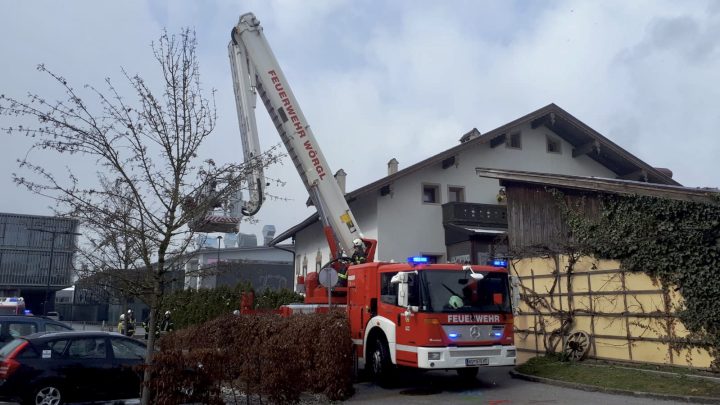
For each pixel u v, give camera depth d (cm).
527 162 2638
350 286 1353
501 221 2416
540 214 1614
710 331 1116
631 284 1296
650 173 2609
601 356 1350
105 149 679
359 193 2247
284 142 1538
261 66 1516
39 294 5234
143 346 1041
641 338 1255
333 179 1521
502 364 1136
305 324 1093
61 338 968
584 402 982
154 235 696
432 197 2489
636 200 1293
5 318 1489
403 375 1367
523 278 1634
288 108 1509
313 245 3055
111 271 698
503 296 1176
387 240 2333
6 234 5009
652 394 996
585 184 1434
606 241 1348
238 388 877
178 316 2730
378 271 1254
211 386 765
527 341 1598
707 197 1138
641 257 1259
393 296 1188
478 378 1316
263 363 873
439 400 1036
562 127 2666
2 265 4941
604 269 1368
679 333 1179
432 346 1088
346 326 1075
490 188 2552
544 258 1556
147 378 725
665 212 1220
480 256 2236
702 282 1135
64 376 937
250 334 1198
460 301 1132
